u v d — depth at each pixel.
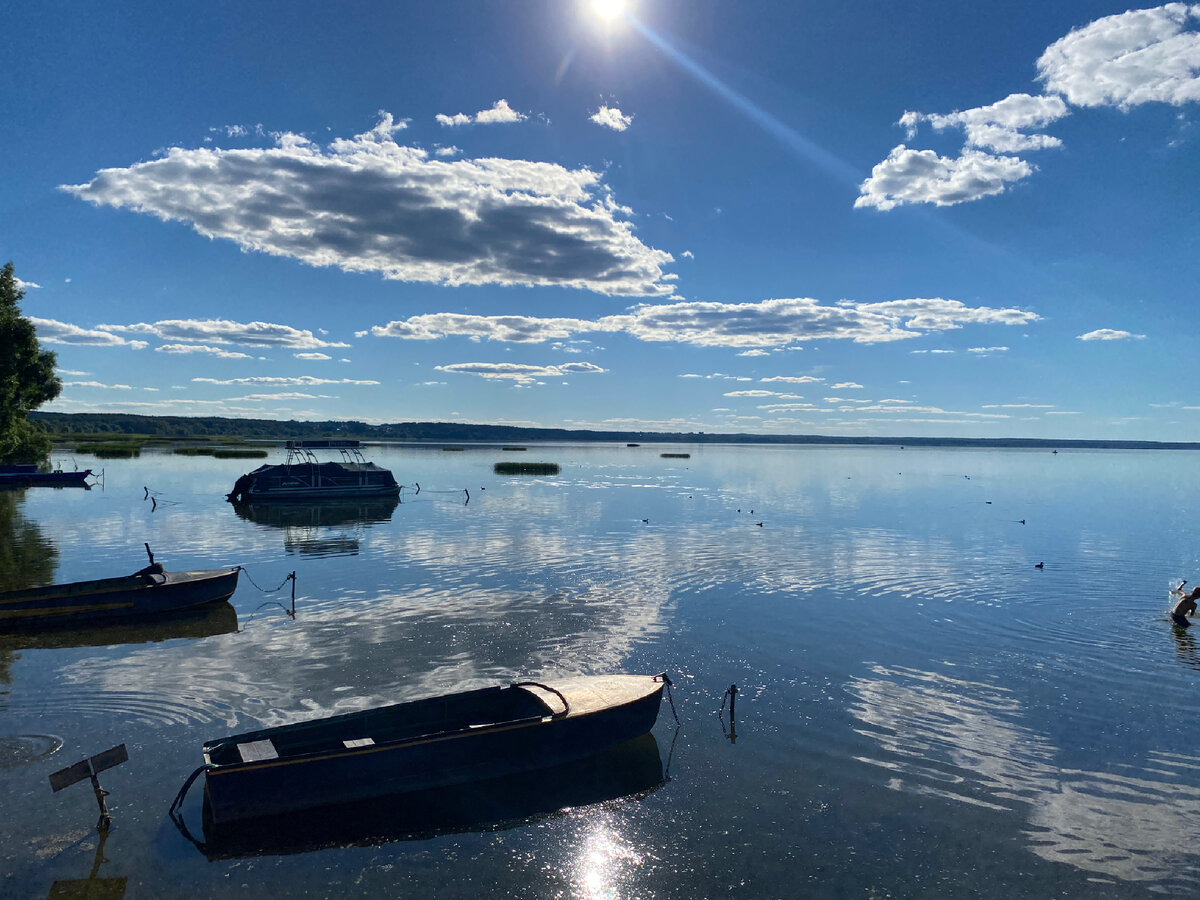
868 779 16.19
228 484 87.31
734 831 14.34
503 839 14.16
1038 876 12.91
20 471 83.00
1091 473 141.62
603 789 15.89
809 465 157.38
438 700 17.16
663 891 12.62
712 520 58.47
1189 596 27.88
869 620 28.33
